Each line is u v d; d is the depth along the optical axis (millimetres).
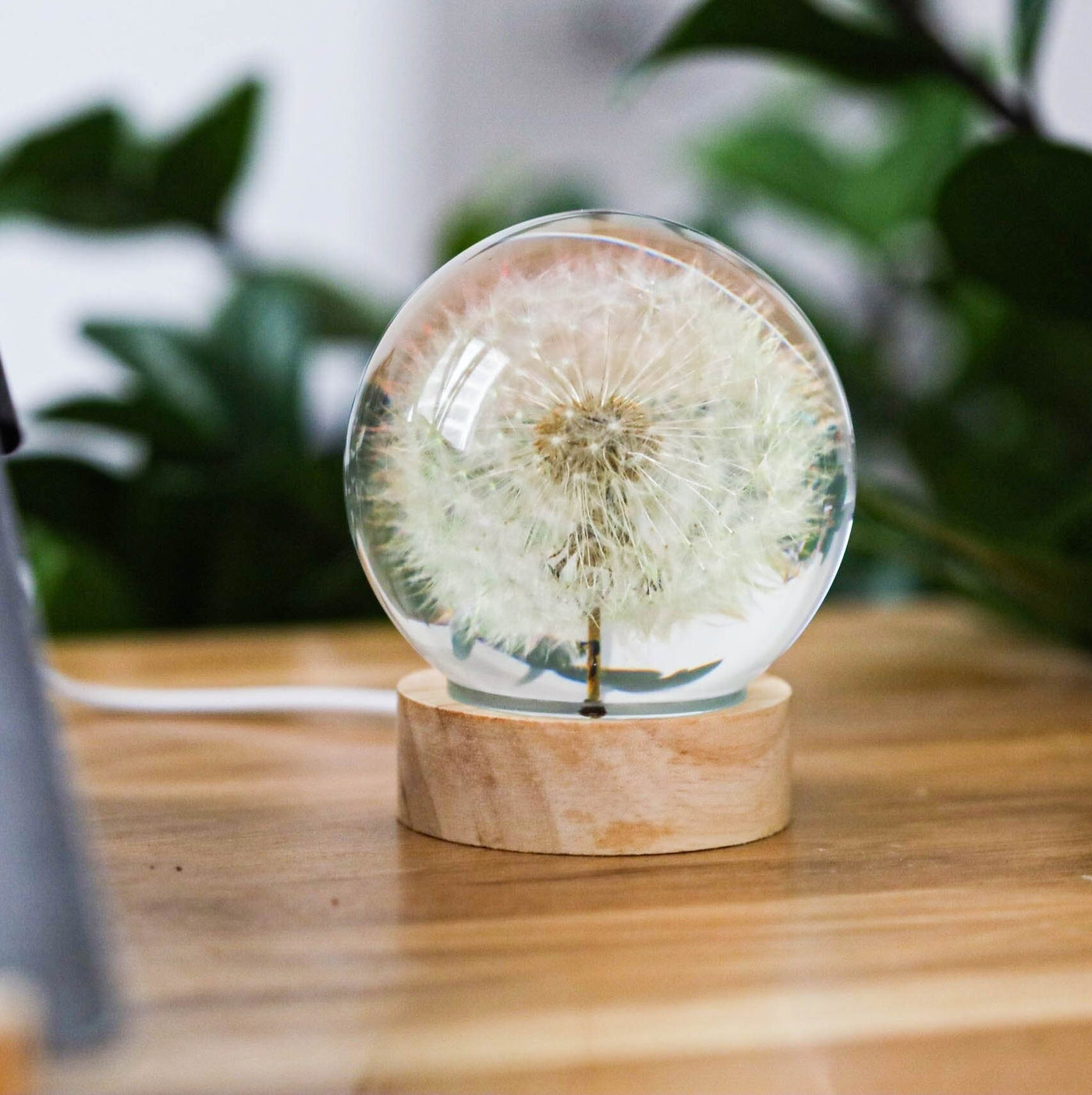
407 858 380
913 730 463
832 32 519
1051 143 461
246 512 681
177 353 742
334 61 1331
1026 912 358
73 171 742
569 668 384
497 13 1360
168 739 452
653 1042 323
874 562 750
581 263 386
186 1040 320
